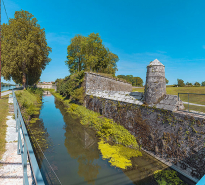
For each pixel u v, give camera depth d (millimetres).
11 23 23641
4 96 20828
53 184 6270
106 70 39562
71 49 37312
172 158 7527
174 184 6293
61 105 27016
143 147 9484
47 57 30312
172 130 7734
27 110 16547
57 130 13055
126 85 29875
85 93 21062
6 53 20812
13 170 4492
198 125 6539
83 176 6914
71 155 8820
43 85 80312
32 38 24188
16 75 27609
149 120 9289
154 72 9383
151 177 6828
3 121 8922
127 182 6574
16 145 6027
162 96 9125
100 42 28281
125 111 11797
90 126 14062
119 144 10344
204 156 6152
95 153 9125
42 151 9125
